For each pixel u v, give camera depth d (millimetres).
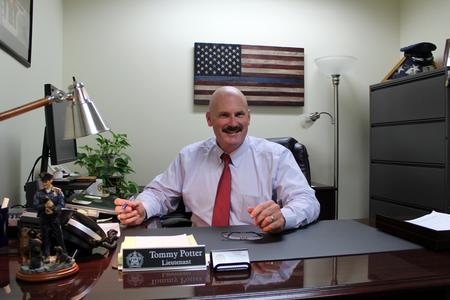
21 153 1786
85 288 677
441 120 2354
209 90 3000
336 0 3270
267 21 3135
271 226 1067
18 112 960
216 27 3047
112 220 1324
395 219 1083
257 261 837
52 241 752
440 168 2369
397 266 803
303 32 3205
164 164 2988
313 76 3234
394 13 3377
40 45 2160
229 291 669
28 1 1856
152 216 1389
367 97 3354
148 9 2943
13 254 904
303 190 1431
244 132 1554
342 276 745
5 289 670
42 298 632
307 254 888
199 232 1116
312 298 667
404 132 2676
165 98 2982
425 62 2855
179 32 2990
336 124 3141
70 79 2830
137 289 674
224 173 1564
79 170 2736
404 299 781
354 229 1155
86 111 999
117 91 2910
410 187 2623
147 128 2963
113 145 2521
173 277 738
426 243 947
